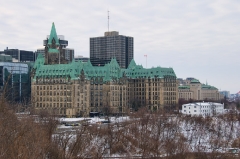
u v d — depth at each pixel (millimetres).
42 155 96562
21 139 98750
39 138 111375
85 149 124125
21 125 113375
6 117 106062
